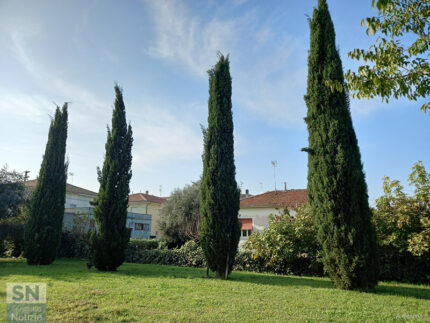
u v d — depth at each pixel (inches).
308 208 509.7
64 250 769.6
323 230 330.0
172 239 1024.9
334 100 350.3
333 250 321.4
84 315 199.2
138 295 262.5
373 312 223.6
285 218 518.0
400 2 204.7
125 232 490.0
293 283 367.2
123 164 513.0
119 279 360.5
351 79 215.3
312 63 376.8
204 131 462.3
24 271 423.8
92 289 282.0
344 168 327.0
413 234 406.0
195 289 302.7
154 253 671.1
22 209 666.2
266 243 486.6
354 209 315.9
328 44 370.9
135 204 1585.9
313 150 354.0
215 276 424.8
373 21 202.1
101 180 499.8
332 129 341.4
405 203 436.1
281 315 211.5
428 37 207.5
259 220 920.3
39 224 566.6
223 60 482.3
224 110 460.1
